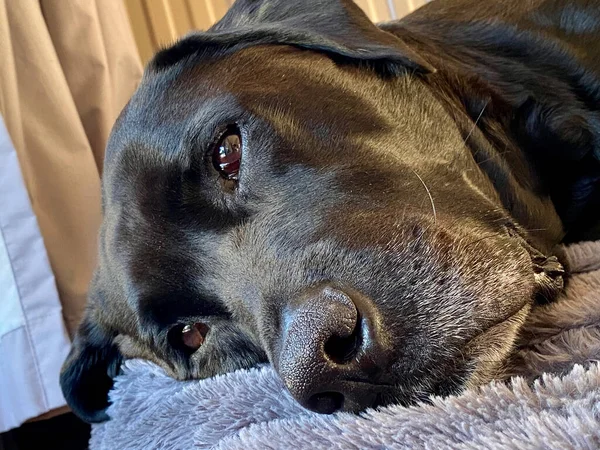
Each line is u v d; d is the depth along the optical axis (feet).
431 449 0.56
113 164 0.89
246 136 0.79
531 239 0.81
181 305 0.86
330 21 0.92
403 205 0.71
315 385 0.58
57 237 1.57
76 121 1.61
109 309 1.00
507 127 0.99
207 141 0.79
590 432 0.49
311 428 0.68
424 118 0.88
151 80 0.89
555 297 0.78
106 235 0.92
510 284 0.68
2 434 1.54
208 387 0.91
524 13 1.06
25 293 1.40
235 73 0.85
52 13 1.65
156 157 0.83
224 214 0.79
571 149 0.99
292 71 0.85
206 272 0.81
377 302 0.62
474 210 0.76
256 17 1.01
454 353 0.63
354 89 0.86
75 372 1.10
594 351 0.66
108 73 1.75
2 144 1.38
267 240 0.73
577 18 1.03
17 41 1.52
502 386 0.61
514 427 0.54
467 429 0.57
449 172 0.82
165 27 2.03
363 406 0.63
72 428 1.73
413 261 0.65
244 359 0.94
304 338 0.59
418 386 0.62
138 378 1.07
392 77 0.91
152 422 0.95
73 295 1.57
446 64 1.00
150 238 0.83
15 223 1.39
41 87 1.55
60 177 1.57
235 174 0.79
